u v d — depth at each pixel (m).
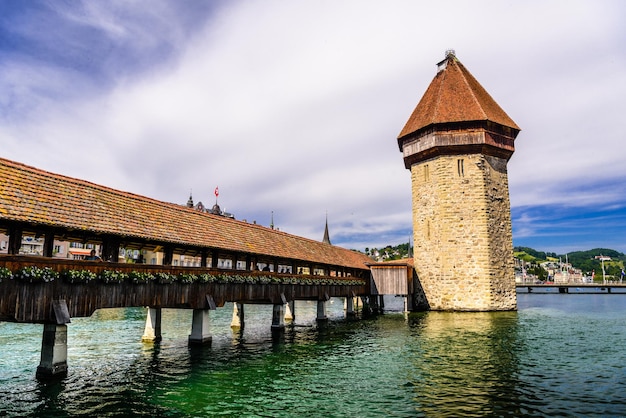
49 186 13.48
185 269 16.83
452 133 34.12
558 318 29.72
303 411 10.26
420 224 36.44
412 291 36.75
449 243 33.88
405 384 12.51
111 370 14.23
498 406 10.41
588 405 10.41
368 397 11.29
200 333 18.72
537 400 10.84
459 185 33.94
